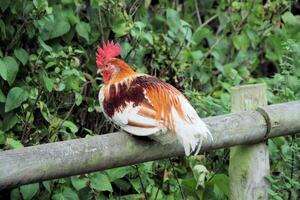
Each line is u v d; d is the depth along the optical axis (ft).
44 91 30.86
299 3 41.75
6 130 30.25
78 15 33.32
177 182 30.42
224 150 31.48
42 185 29.22
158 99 23.93
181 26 35.94
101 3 32.27
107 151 23.80
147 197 30.58
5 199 29.40
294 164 31.35
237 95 28.48
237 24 39.04
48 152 22.67
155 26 37.81
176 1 39.45
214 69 38.01
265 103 28.68
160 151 24.94
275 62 39.99
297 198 31.99
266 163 29.01
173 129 23.41
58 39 32.48
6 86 30.94
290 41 34.12
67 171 23.15
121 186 30.71
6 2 30.25
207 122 26.43
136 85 24.48
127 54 32.83
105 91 24.99
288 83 33.27
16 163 21.95
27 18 30.81
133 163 24.73
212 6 40.98
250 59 39.50
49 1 32.37
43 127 30.83
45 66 30.73
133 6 34.40
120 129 24.94
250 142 28.02
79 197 29.66
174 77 34.88
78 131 32.71
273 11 38.93
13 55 31.12
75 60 30.07
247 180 28.89
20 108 30.32
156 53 34.71
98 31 33.37
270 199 29.55
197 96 32.71
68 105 31.53
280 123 28.02
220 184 30.30
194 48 38.01
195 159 31.63
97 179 28.96
